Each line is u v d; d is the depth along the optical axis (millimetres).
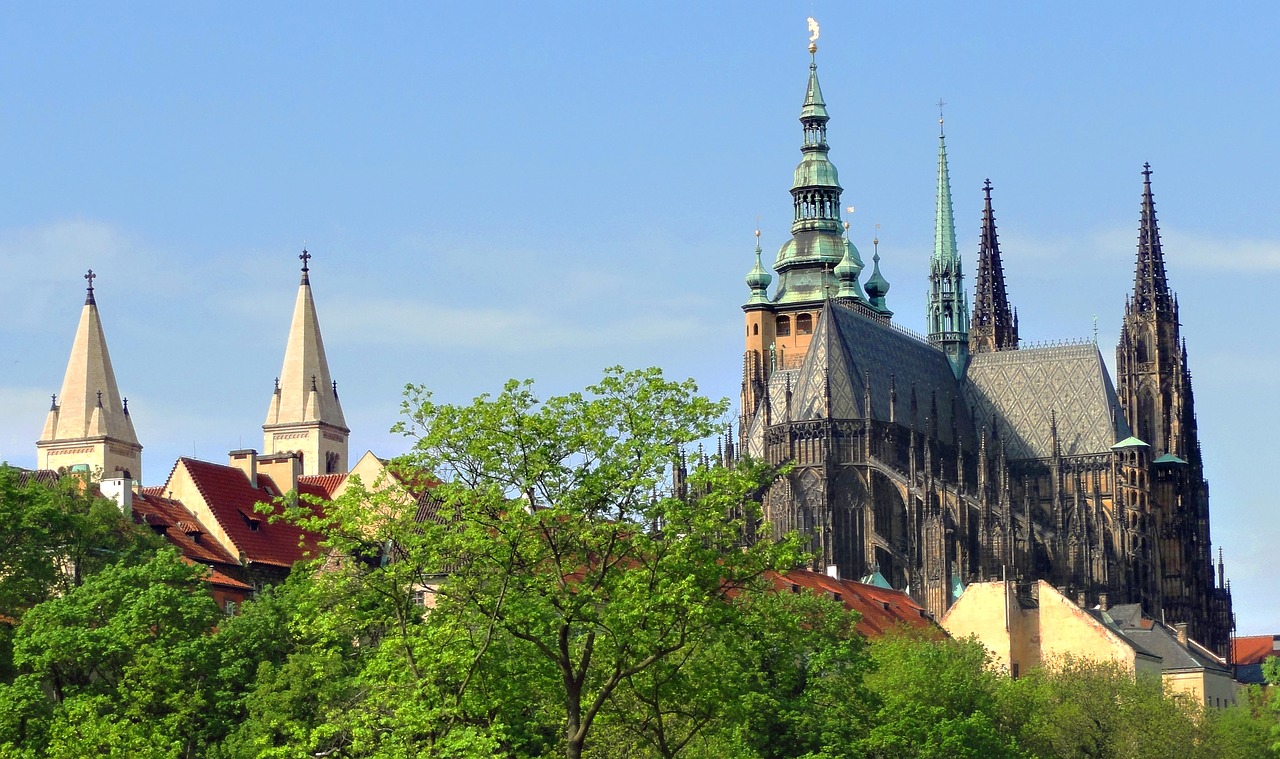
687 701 151125
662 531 146750
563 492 144000
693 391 147625
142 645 183875
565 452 145250
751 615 152000
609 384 146500
